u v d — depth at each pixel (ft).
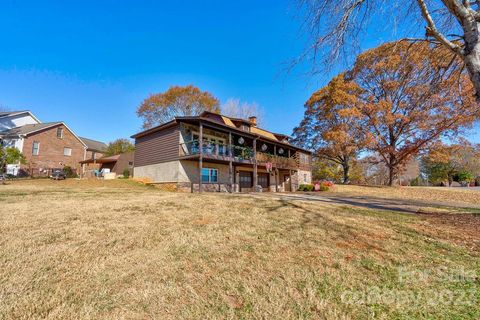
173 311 6.79
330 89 72.64
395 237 14.39
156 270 9.31
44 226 14.42
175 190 45.98
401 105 56.65
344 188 67.56
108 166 86.53
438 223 18.28
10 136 70.95
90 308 6.77
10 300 7.01
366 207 27.40
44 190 33.47
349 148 69.41
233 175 60.54
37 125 80.48
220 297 7.55
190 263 10.08
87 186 44.06
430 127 56.24
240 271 9.43
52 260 9.84
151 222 16.25
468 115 38.73
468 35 13.23
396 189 64.85
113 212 18.80
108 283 8.21
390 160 70.85
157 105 99.91
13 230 13.46
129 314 6.59
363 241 13.47
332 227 16.35
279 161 67.62
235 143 62.13
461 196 50.16
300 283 8.51
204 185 52.03
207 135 55.88
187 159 48.29
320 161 113.80
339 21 15.93
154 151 54.08
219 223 16.78
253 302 7.28
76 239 12.42
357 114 63.26
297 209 22.97
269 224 16.84
